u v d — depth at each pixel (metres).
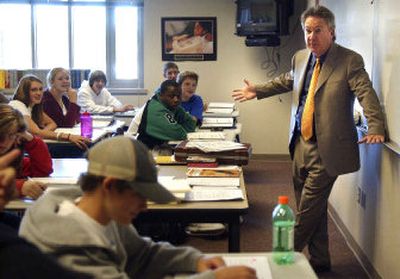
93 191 1.37
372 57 3.31
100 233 1.36
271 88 3.50
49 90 4.76
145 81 7.27
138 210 1.36
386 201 2.96
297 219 3.23
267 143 7.27
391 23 2.87
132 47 7.29
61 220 1.33
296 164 3.29
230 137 4.20
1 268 1.07
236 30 6.82
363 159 3.51
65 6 7.23
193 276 1.44
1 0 7.20
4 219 1.70
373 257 3.24
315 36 2.99
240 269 1.43
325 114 3.04
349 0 4.08
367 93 2.91
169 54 7.20
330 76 3.03
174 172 2.86
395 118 2.78
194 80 4.97
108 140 1.38
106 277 1.29
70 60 7.33
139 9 7.19
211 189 2.50
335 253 3.76
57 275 1.11
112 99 6.48
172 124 3.79
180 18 7.12
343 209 4.15
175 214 2.23
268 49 7.08
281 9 6.60
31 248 1.14
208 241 4.00
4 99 3.19
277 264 1.70
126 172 1.30
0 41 7.29
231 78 7.19
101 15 7.25
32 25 7.24
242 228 4.31
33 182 2.40
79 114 4.94
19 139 2.26
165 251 1.69
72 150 4.18
